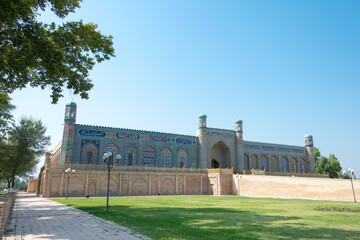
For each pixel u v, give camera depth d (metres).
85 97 8.18
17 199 15.12
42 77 7.02
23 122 19.91
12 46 5.66
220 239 4.09
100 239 4.26
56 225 5.66
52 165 17.47
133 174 19.97
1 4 4.54
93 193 18.28
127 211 7.98
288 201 13.12
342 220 6.17
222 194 21.34
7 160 19.34
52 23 7.18
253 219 6.32
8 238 4.44
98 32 7.65
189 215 7.04
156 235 4.40
